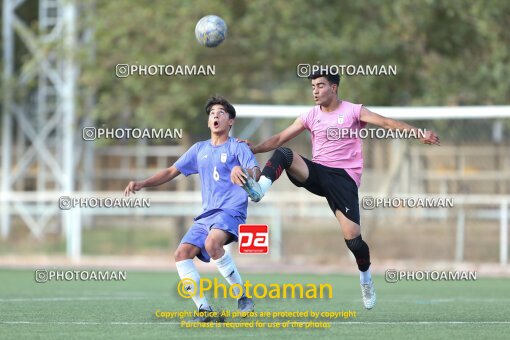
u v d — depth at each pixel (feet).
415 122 233.55
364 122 92.63
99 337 78.02
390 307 110.83
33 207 270.46
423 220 220.64
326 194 91.91
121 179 290.35
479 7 205.87
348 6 220.84
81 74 248.32
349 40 214.07
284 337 78.13
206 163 86.53
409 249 217.97
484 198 208.54
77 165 281.95
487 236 217.15
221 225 84.17
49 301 119.14
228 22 218.38
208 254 86.94
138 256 222.28
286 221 223.92
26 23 293.64
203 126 242.78
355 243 91.66
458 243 210.38
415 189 254.47
